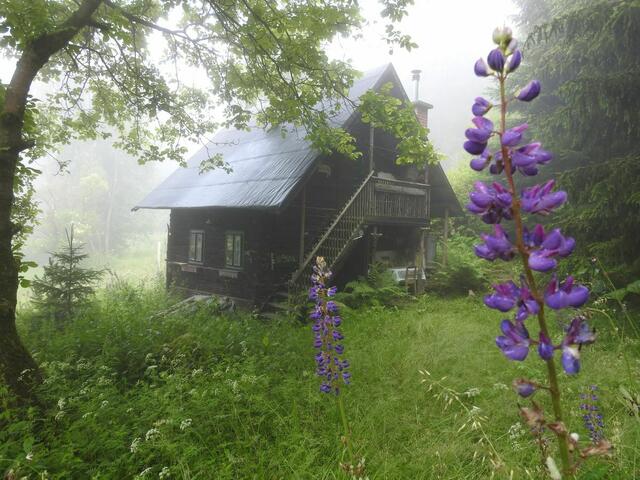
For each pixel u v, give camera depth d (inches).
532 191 46.1
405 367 217.6
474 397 179.0
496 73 48.5
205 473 130.1
